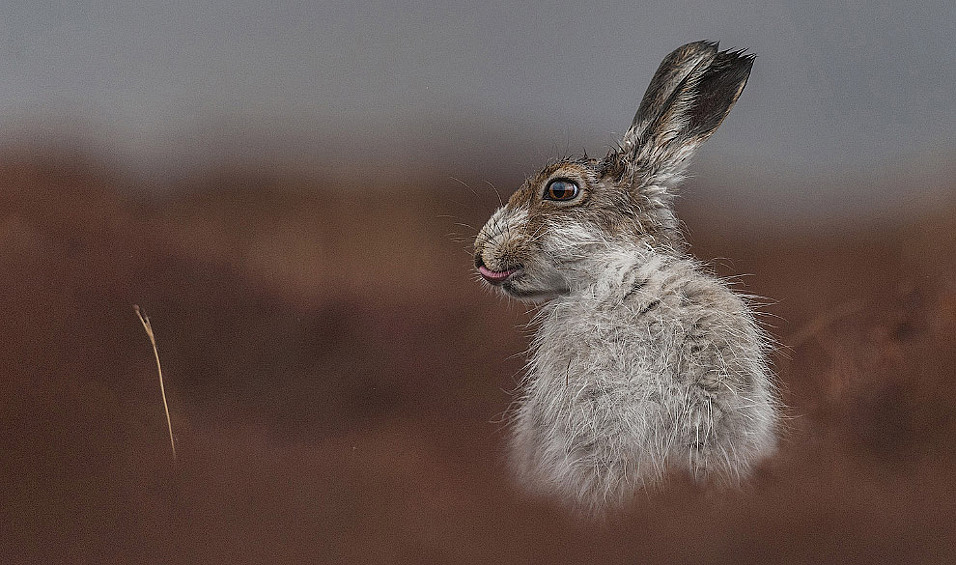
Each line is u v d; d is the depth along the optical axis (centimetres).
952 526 708
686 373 724
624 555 709
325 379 728
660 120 730
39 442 711
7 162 743
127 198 744
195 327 731
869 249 743
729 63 731
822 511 710
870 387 725
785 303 738
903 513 710
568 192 729
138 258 736
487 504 711
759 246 748
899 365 726
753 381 725
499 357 736
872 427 721
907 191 748
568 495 722
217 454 712
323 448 714
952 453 716
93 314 725
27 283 727
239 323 733
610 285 727
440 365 733
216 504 709
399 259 747
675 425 723
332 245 747
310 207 750
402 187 753
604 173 730
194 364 727
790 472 717
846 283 738
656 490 720
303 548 707
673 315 725
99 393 717
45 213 737
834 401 725
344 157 756
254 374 727
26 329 721
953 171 749
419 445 716
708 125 731
